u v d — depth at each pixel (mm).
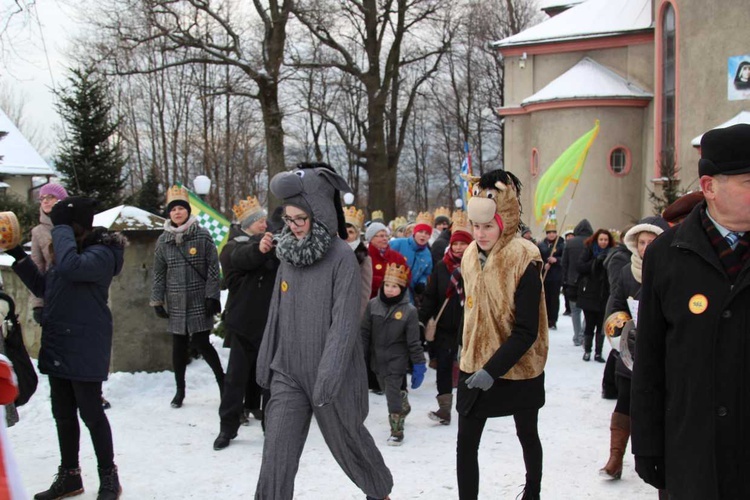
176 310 6836
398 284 6098
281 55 24641
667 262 2738
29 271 4602
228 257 6094
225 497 4762
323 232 3867
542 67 30766
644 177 27828
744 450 2559
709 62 22359
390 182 34062
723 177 2553
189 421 6516
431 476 5184
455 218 6801
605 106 27656
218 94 24734
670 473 2699
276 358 3963
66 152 21891
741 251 2613
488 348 4008
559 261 11758
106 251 4535
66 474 4688
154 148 40906
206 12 23688
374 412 7039
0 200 18266
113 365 7816
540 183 13164
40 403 6762
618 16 29578
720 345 2584
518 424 4160
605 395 7543
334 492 4859
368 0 30250
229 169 42938
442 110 49656
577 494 4840
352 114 41219
